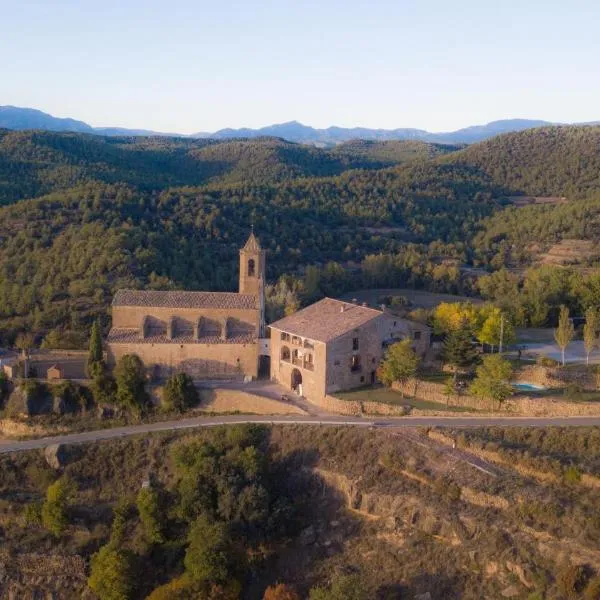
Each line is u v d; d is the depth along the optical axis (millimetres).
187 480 66312
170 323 89250
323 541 61281
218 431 74625
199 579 56875
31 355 96125
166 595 55406
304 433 71375
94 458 75375
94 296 113375
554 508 53125
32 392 84875
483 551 52875
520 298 116938
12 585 62125
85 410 85062
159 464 73750
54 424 83562
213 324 91375
